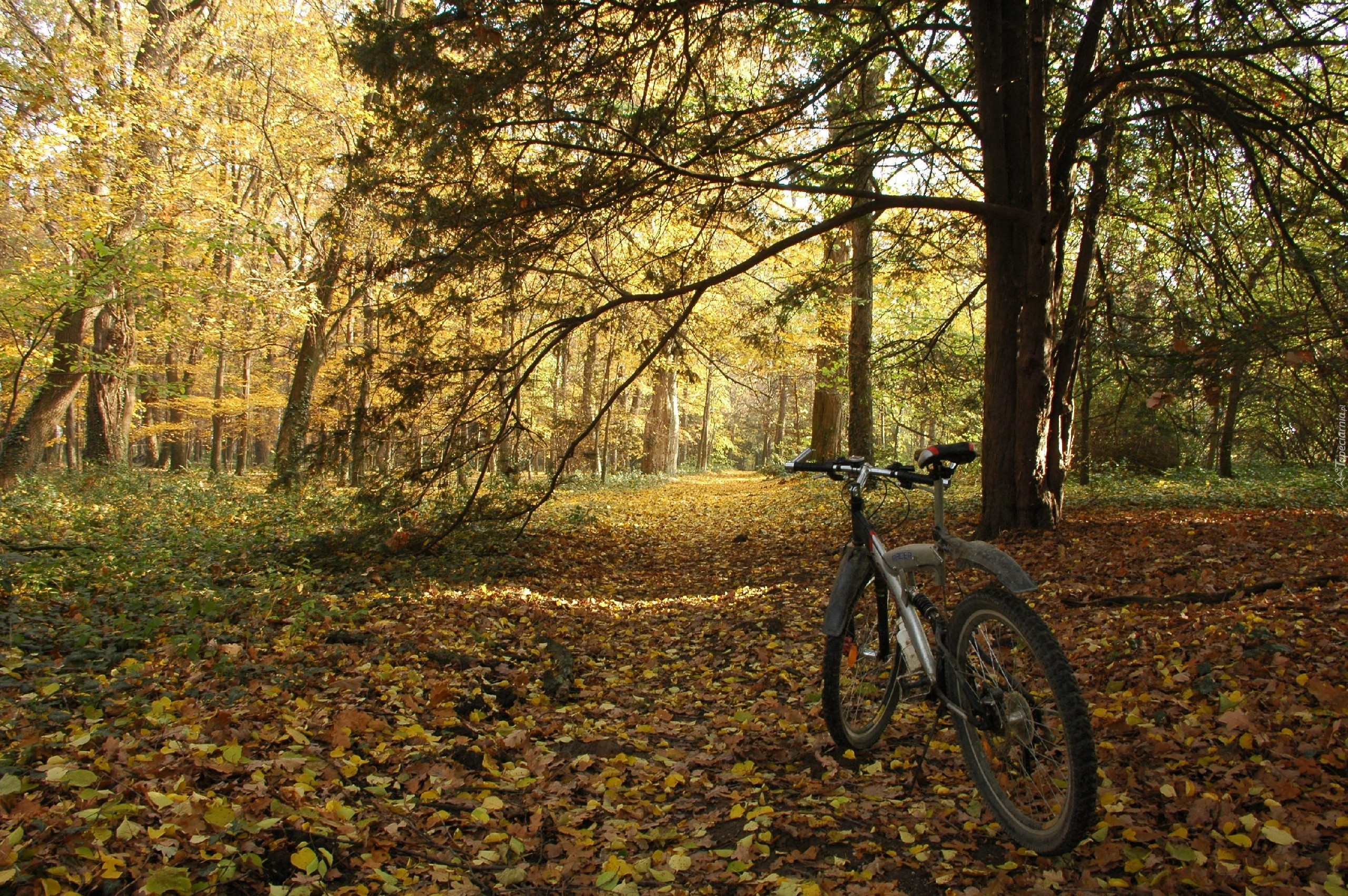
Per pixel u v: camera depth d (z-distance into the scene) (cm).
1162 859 249
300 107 1839
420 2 775
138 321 1616
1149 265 1092
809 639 585
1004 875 251
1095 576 659
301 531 1052
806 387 5228
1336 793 273
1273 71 803
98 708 361
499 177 821
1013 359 879
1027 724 263
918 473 343
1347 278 782
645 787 347
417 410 900
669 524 1639
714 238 1044
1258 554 690
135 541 898
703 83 869
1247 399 1211
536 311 956
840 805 311
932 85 939
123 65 1384
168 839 235
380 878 246
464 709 432
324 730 366
